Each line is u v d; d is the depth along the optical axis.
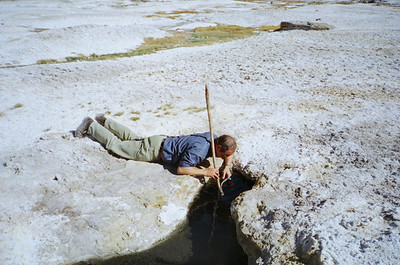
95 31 16.03
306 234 3.79
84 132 5.93
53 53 13.73
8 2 31.61
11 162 5.19
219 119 7.05
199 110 7.50
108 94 8.55
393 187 4.55
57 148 5.51
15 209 4.39
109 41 15.62
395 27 19.53
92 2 33.66
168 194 4.83
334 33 17.20
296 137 6.24
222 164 5.57
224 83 9.35
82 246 4.12
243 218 4.41
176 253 4.15
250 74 10.11
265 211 4.43
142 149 5.35
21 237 4.07
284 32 18.23
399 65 10.69
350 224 3.85
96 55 14.12
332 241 3.60
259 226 4.22
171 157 5.15
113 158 5.52
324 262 3.35
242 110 7.52
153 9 30.27
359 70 10.24
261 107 7.68
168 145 5.17
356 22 22.14
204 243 4.30
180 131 6.56
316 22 21.39
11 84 9.07
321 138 6.13
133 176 5.11
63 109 7.54
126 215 4.46
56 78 9.80
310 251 3.55
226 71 10.50
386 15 25.34
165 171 5.25
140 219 4.45
